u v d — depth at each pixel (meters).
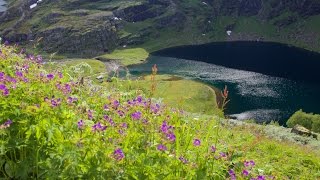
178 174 6.95
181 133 8.41
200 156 7.53
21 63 9.44
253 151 14.80
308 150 23.95
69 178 6.09
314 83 153.75
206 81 156.88
